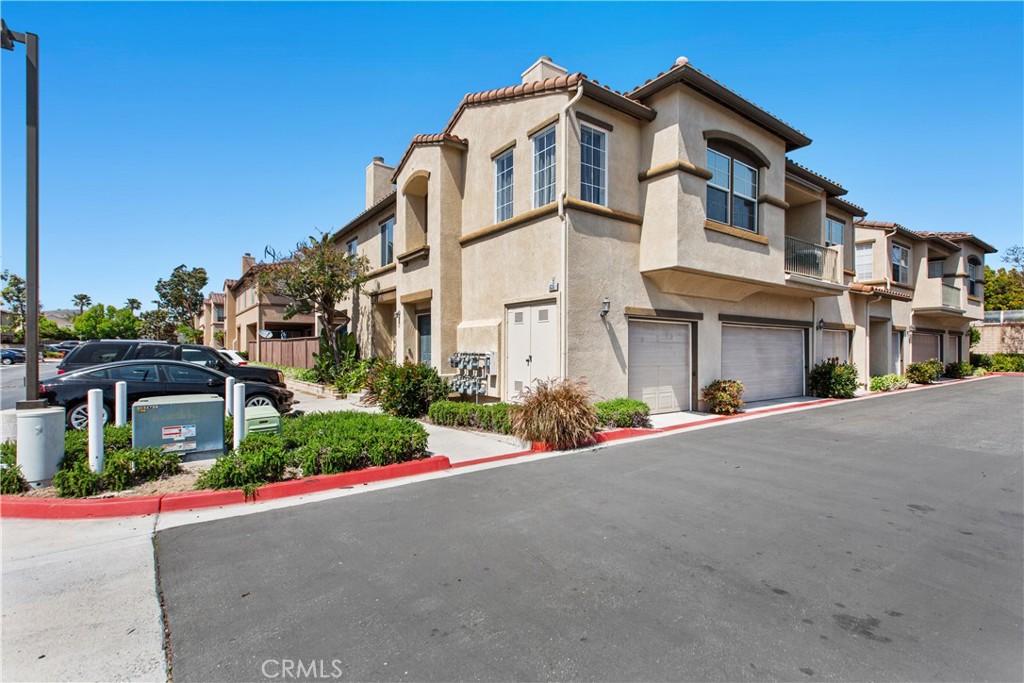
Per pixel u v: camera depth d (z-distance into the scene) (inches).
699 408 491.8
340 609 134.0
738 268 461.4
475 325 479.5
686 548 172.4
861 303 735.1
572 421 328.8
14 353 1573.6
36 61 245.0
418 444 285.0
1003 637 120.6
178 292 2218.3
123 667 110.9
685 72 405.4
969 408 532.1
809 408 537.0
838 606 135.0
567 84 394.9
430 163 522.9
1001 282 1518.2
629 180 438.6
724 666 109.7
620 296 427.8
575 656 113.6
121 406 306.3
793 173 585.6
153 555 167.6
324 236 693.3
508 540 179.3
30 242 240.4
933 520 199.0
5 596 140.9
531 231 424.8
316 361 754.2
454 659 112.9
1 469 220.8
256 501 224.4
